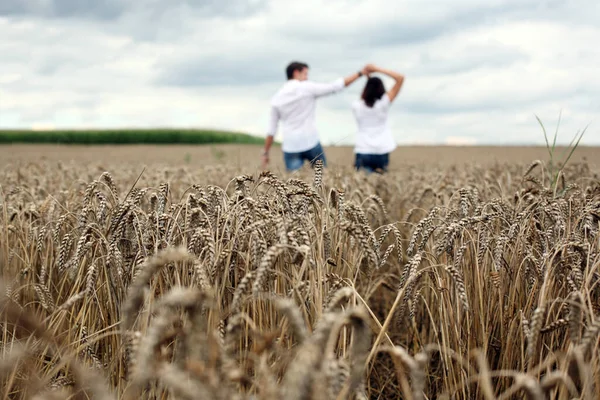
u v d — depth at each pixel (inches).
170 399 89.4
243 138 2321.6
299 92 364.8
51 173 322.7
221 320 98.7
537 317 89.7
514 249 126.1
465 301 104.3
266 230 115.0
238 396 63.1
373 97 383.6
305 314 99.5
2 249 144.7
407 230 223.8
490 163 395.2
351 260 138.3
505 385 120.7
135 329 105.7
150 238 122.5
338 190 130.4
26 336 123.0
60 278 145.3
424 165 473.4
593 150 767.1
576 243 109.8
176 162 626.8
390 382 148.3
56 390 99.2
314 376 52.6
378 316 198.1
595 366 88.5
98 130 2266.2
